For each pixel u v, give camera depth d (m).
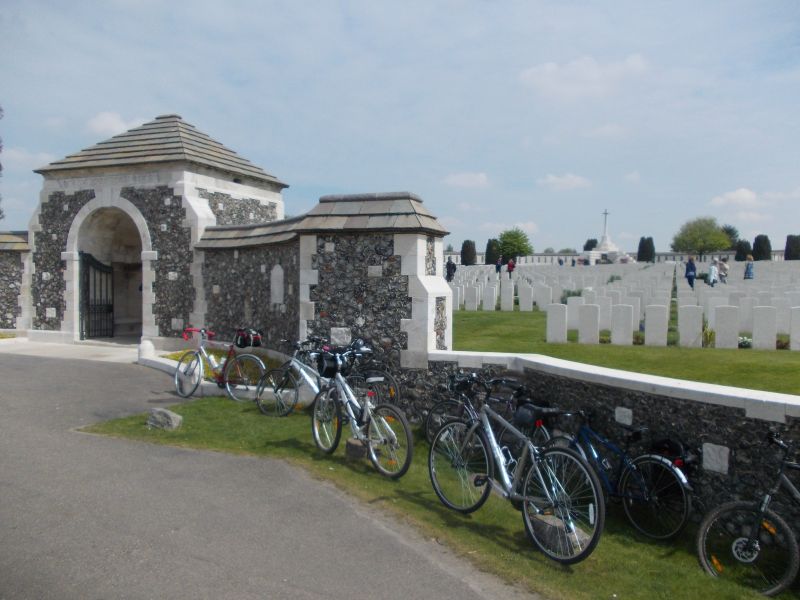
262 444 6.96
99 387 10.15
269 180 18.25
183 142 15.92
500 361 7.30
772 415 4.41
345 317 8.53
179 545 4.33
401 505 5.36
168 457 6.40
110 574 3.88
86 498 5.16
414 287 8.14
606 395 5.70
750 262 24.94
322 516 4.99
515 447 5.75
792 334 10.27
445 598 3.81
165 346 15.26
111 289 17.75
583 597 3.94
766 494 4.15
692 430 4.94
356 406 6.46
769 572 4.12
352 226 8.39
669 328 13.70
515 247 53.06
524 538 4.85
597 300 13.62
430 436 7.34
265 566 4.09
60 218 16.53
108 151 16.38
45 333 16.56
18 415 8.05
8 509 4.88
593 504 4.36
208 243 14.45
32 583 3.73
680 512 4.81
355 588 3.86
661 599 3.95
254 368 10.31
